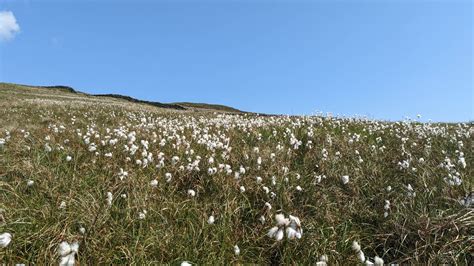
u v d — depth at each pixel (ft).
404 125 48.91
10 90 186.29
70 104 97.86
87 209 16.61
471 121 60.29
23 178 21.03
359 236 16.80
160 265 14.25
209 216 18.25
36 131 36.83
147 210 17.66
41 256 13.53
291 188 21.04
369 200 20.16
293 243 15.96
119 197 19.12
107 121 57.26
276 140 35.35
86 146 29.17
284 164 25.18
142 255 14.42
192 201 19.39
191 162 25.89
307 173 23.95
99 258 13.99
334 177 23.08
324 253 15.30
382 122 56.34
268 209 18.33
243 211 19.07
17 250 13.79
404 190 20.06
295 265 15.03
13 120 50.01
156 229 16.44
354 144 32.71
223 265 14.98
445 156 28.02
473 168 24.38
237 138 36.99
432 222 15.89
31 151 25.90
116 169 23.31
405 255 14.98
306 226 17.17
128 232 15.92
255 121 52.19
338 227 17.76
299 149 30.66
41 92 207.62
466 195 17.79
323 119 55.52
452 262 14.17
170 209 18.26
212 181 21.77
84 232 14.82
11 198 18.07
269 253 16.16
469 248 14.48
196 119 66.69
